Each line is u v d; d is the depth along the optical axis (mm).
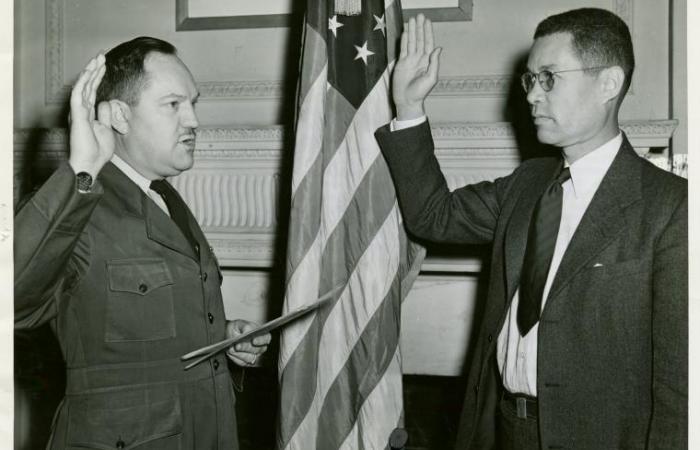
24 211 1356
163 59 1651
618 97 1622
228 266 3039
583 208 1626
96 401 1524
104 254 1551
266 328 1616
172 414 1568
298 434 1978
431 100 3127
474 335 3082
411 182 1912
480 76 3084
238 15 3270
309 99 1997
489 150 2803
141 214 1619
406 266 2137
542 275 1625
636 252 1495
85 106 1405
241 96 3268
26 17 3361
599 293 1515
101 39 3338
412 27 1906
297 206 1984
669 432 1412
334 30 2035
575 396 1532
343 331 2008
